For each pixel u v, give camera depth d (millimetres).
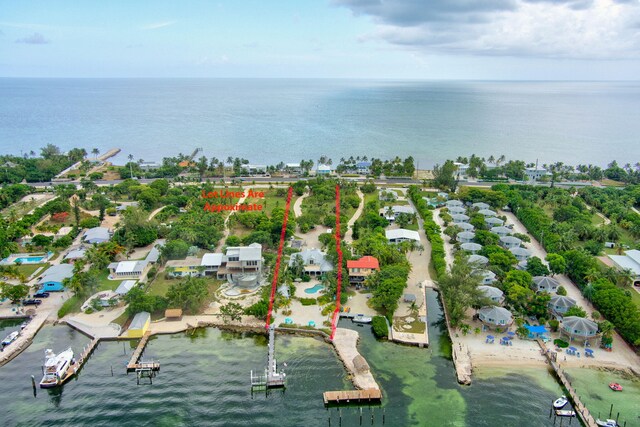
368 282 163500
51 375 120812
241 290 169375
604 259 192125
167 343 139875
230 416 109625
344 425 107062
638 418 108312
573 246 193125
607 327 133375
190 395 116938
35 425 106375
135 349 135250
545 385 120750
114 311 155875
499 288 161750
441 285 160125
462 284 150875
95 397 116312
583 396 115375
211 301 162250
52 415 109688
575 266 174750
